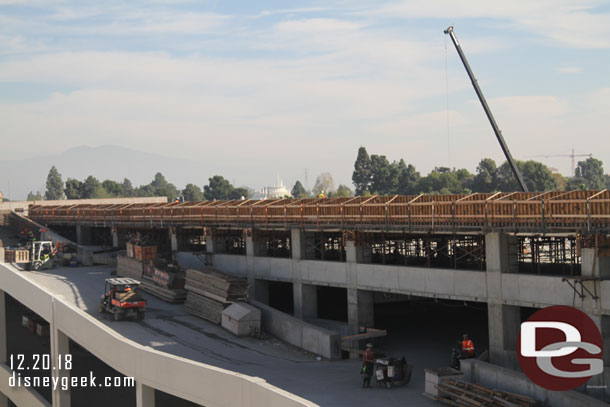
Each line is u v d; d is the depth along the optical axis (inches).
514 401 1112.2
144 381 1245.1
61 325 1658.5
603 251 1270.9
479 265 1940.2
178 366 1154.0
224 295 1887.3
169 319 1923.0
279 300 2504.9
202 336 1756.9
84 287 2317.9
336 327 1881.2
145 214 2758.4
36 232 3444.9
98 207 3540.8
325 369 1497.3
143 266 2390.5
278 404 917.2
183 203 2925.7
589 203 1249.4
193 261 2498.8
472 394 1136.8
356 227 1777.8
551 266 1808.6
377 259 2111.2
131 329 1780.3
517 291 1413.6
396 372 1311.5
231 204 2588.6
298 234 2014.0
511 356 1423.5
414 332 1920.5
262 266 2153.1
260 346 1715.1
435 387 1223.5
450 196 1696.6
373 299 1881.2
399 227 1651.1
